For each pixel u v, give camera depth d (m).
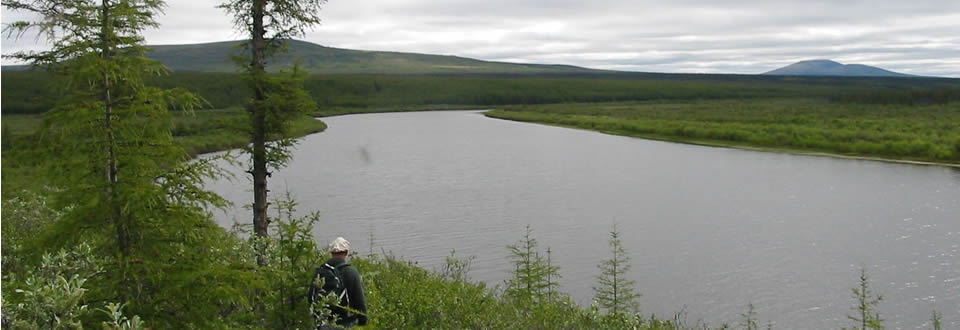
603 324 12.02
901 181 46.34
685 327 19.19
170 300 6.57
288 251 7.70
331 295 7.17
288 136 15.74
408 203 38.72
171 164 6.93
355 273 7.54
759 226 32.97
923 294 22.83
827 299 22.47
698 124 88.62
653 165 56.75
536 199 40.25
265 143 15.74
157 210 6.73
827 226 32.66
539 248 28.81
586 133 94.06
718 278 24.75
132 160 6.49
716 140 77.25
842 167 53.97
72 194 6.49
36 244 6.54
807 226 32.72
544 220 34.41
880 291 23.22
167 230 6.80
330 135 90.00
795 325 20.31
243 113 15.82
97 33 6.53
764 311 21.48
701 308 21.72
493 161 59.84
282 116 15.30
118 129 6.52
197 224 6.94
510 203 38.91
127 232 6.70
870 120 88.44
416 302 10.38
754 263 26.59
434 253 27.86
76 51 6.38
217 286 6.64
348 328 7.45
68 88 6.33
